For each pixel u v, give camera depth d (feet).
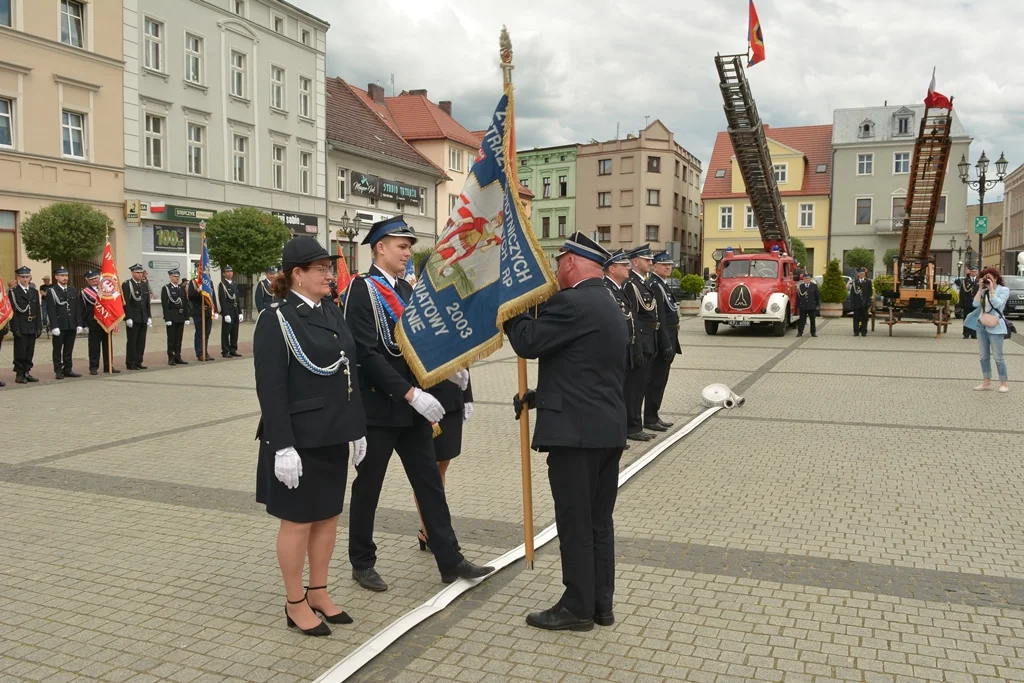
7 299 42.73
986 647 12.52
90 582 15.21
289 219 115.55
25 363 44.09
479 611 13.92
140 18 90.33
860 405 35.73
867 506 20.08
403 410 14.78
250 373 49.26
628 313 26.81
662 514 19.43
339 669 11.60
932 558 16.44
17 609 13.97
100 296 47.96
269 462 12.81
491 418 32.96
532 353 12.96
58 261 72.74
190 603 14.28
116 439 28.27
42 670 11.80
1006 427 30.35
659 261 30.27
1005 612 13.83
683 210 234.99
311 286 12.94
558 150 232.53
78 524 18.67
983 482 22.33
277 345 12.44
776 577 15.44
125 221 88.94
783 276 77.87
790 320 80.59
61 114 81.71
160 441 27.91
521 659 12.15
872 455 25.77
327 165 124.36
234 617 13.69
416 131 162.20
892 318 74.79
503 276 13.58
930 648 12.49
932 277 74.79
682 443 27.81
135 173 90.22
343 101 147.02
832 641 12.73
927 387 41.16
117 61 87.20
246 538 17.75
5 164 76.28
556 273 13.98
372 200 138.00
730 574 15.60
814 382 43.32
